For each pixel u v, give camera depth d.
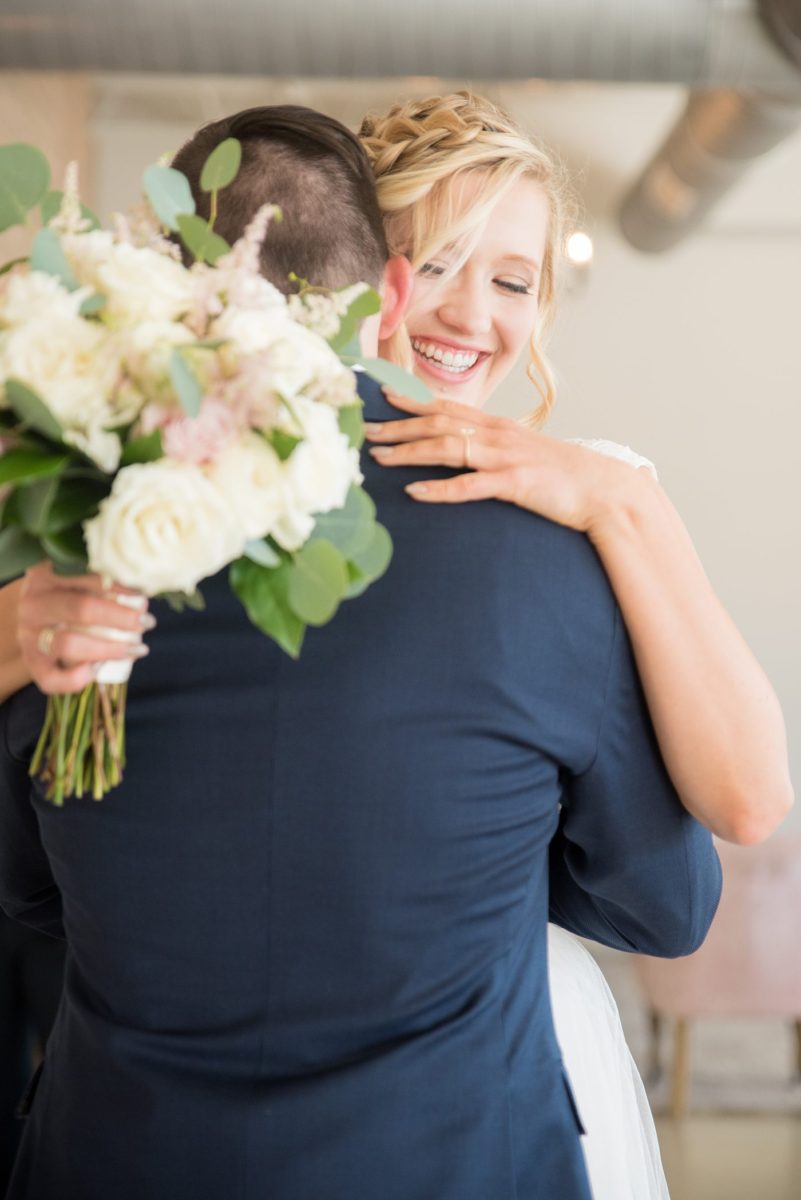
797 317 7.24
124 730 1.19
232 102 7.05
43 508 1.00
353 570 1.08
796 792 7.23
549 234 2.28
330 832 1.15
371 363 1.13
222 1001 1.18
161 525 0.95
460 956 1.18
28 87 5.68
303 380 1.01
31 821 1.35
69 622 1.08
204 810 1.17
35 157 1.08
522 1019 1.23
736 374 7.26
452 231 2.09
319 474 1.00
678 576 1.23
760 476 7.28
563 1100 1.25
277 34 2.79
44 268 1.03
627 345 7.25
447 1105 1.16
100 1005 1.23
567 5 2.85
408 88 6.89
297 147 1.27
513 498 1.20
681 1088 4.35
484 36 2.85
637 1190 1.73
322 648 1.16
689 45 2.93
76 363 0.99
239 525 0.98
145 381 0.99
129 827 1.19
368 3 2.79
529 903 1.24
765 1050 5.08
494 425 1.25
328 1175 1.14
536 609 1.18
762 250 7.23
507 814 1.19
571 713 1.20
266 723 1.16
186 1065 1.18
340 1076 1.15
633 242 7.04
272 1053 1.17
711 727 1.25
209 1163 1.15
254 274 1.07
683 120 5.80
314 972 1.17
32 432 1.02
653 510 1.23
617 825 1.29
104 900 1.20
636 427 7.27
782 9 2.84
